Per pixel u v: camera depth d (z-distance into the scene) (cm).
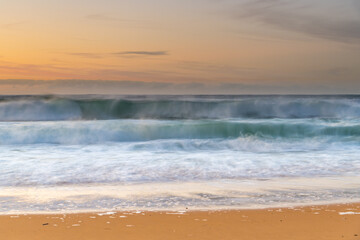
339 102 3066
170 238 471
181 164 1074
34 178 888
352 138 1711
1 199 702
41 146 1443
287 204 669
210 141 1562
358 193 762
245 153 1310
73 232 496
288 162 1129
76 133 1662
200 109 3075
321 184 853
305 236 479
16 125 1794
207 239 466
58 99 2839
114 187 814
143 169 1002
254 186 829
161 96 5781
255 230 505
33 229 510
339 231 501
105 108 2950
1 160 1105
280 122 2036
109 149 1365
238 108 3095
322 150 1409
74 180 877
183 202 686
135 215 589
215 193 760
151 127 1773
